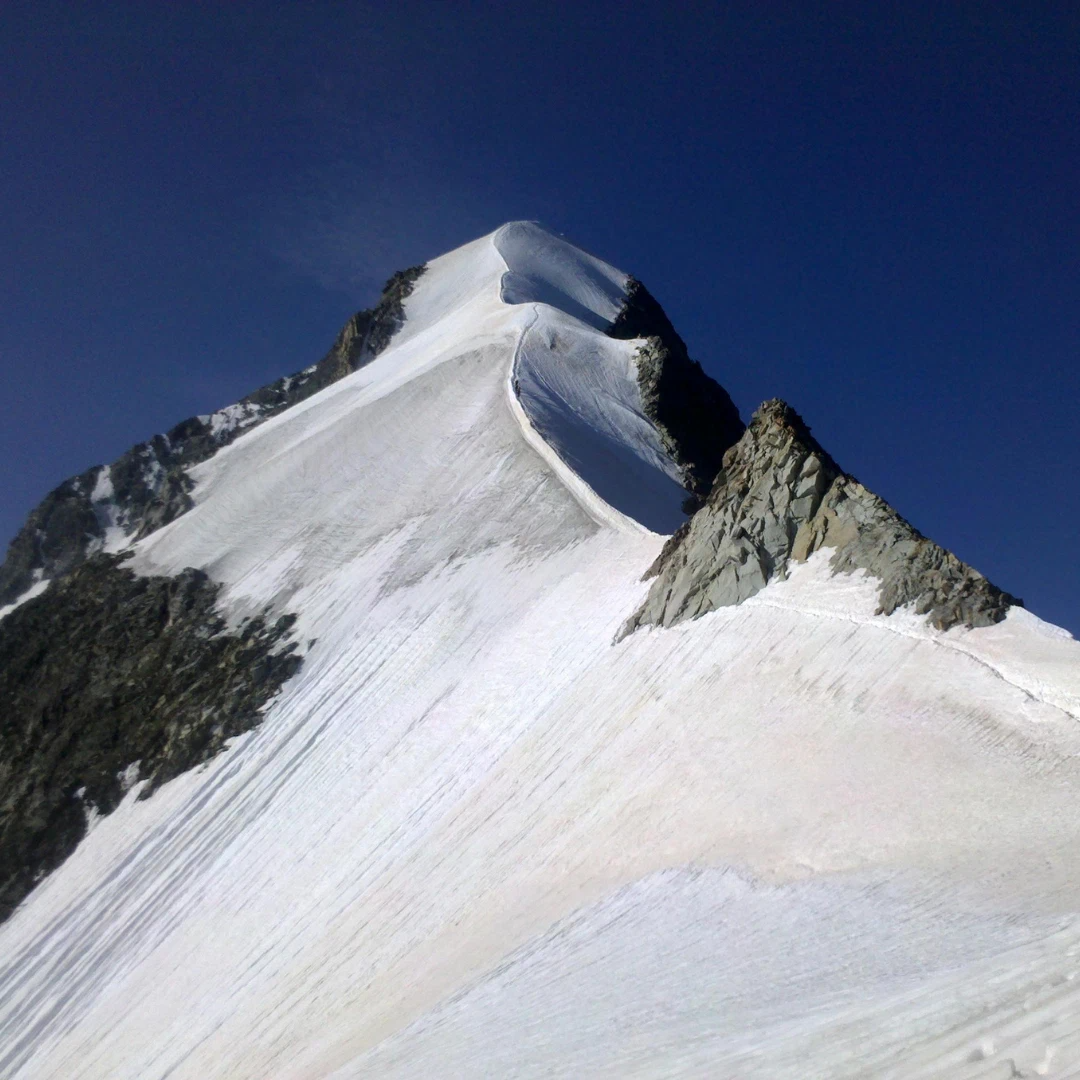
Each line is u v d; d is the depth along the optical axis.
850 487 30.03
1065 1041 8.48
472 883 27.42
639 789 25.78
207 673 50.78
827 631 25.98
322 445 68.81
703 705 27.09
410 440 64.25
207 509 69.06
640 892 20.97
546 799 28.88
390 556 52.31
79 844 44.28
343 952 28.56
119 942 37.19
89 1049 32.78
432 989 22.30
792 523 30.75
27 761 52.12
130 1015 33.22
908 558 26.22
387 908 29.25
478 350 73.25
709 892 19.25
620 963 17.67
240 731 44.88
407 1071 17.36
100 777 47.09
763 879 18.67
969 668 21.91
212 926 35.12
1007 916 13.20
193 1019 30.73
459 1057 16.55
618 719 29.92
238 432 121.00
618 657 33.03
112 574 65.19
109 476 114.31
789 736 23.41
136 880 39.72
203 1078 27.06
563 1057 13.98
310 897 33.00
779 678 25.80
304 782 40.16
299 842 36.78
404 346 98.44
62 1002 35.84
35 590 102.88
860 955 13.63
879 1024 10.50
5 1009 36.56
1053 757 18.05
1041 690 20.02
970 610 23.61
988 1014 9.66
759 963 14.84
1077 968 9.91
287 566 57.56
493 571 46.50
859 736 21.78
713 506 34.31
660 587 34.00
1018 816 16.83
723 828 21.64
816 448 33.09
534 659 37.84
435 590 47.50
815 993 12.64
